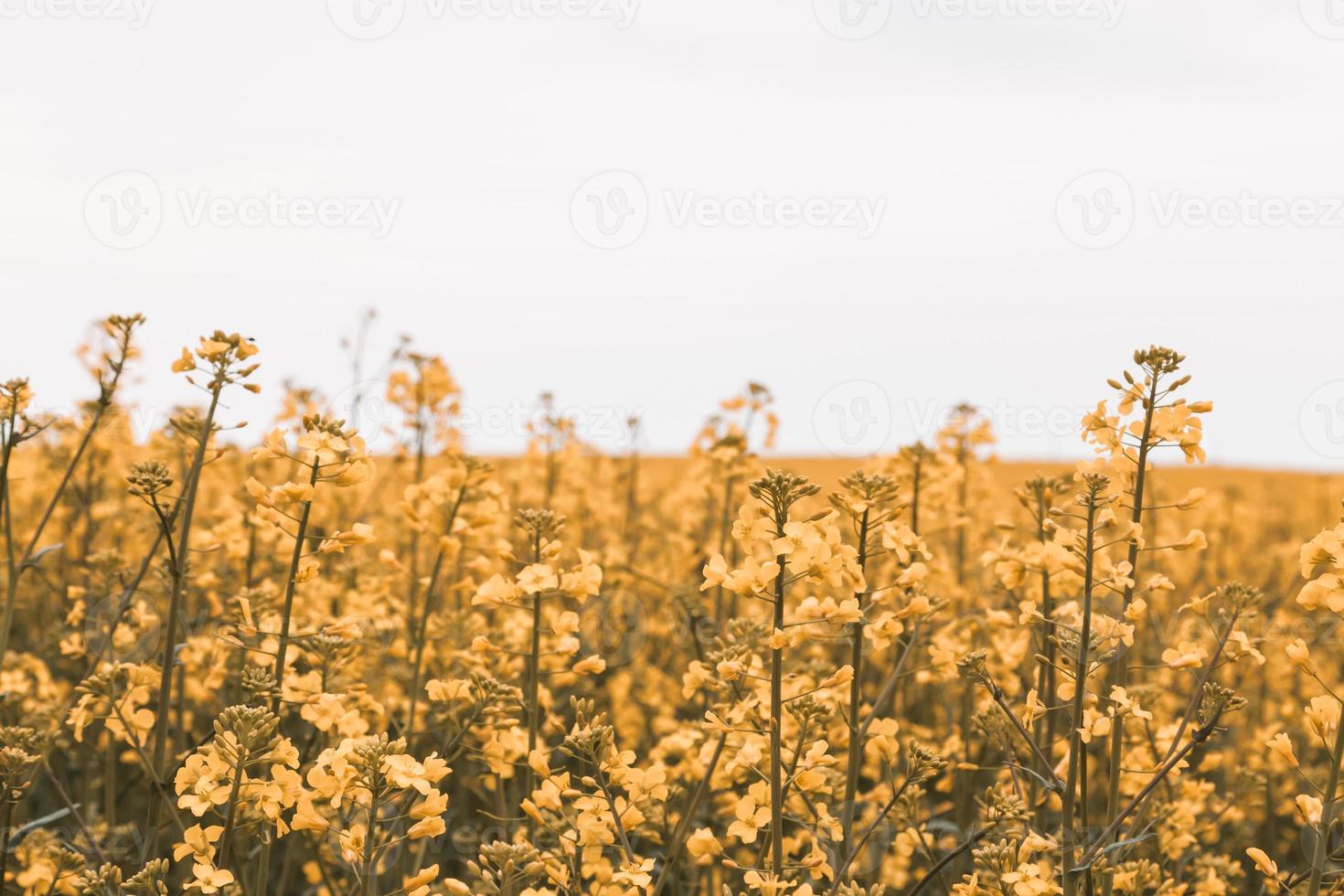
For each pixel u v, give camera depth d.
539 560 4.53
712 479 8.17
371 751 3.31
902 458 6.32
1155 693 5.12
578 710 3.78
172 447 8.48
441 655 6.00
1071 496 5.24
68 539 8.38
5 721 5.42
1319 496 16.55
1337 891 3.85
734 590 3.50
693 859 5.21
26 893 4.21
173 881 5.31
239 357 4.22
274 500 3.94
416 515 5.52
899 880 5.67
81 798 6.18
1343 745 3.40
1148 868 4.34
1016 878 3.51
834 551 3.58
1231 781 6.57
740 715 3.82
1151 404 3.86
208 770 3.42
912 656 6.50
